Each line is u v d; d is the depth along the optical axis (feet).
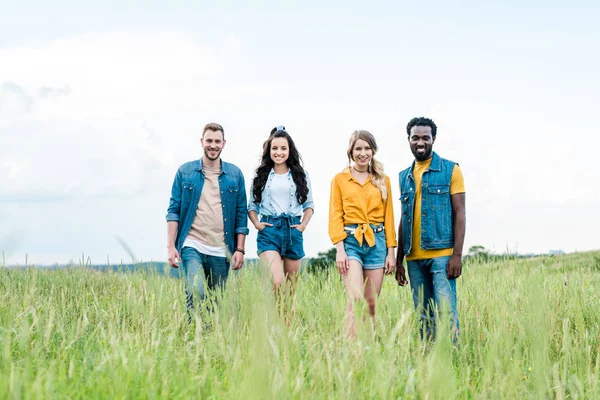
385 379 9.89
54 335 13.75
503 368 10.77
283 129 19.98
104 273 23.21
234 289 12.03
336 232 17.99
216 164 20.10
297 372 10.71
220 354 12.29
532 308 9.78
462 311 18.67
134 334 13.20
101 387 9.46
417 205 18.06
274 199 19.57
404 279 19.04
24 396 8.66
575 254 30.96
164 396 9.27
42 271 22.58
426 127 17.80
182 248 19.48
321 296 16.05
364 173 18.33
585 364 12.06
